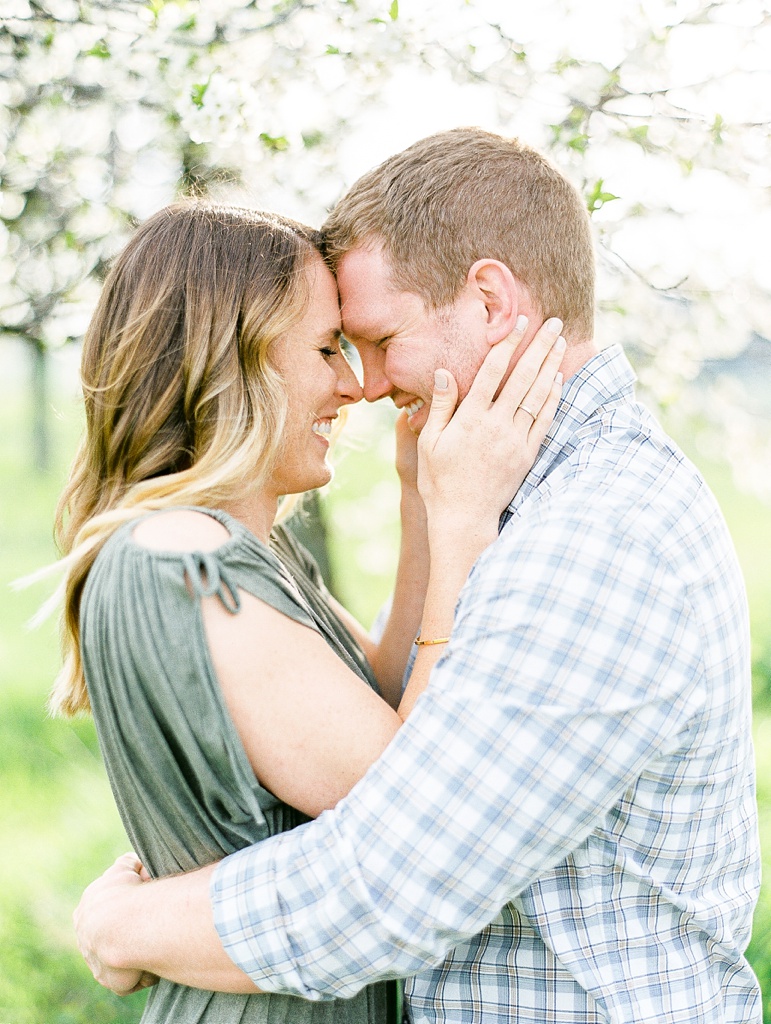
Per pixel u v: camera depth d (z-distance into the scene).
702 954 1.37
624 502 1.27
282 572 1.43
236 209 1.56
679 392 3.08
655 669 1.18
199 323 1.45
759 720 4.37
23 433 13.05
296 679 1.28
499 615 1.20
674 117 2.74
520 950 1.32
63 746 4.36
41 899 3.37
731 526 7.62
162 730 1.28
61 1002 3.00
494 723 1.15
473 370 1.54
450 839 1.14
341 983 1.18
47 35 2.90
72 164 2.96
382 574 5.04
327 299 1.57
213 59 2.81
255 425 1.44
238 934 1.18
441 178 1.54
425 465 1.51
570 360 1.57
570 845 1.18
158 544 1.27
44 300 3.00
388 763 1.18
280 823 1.34
